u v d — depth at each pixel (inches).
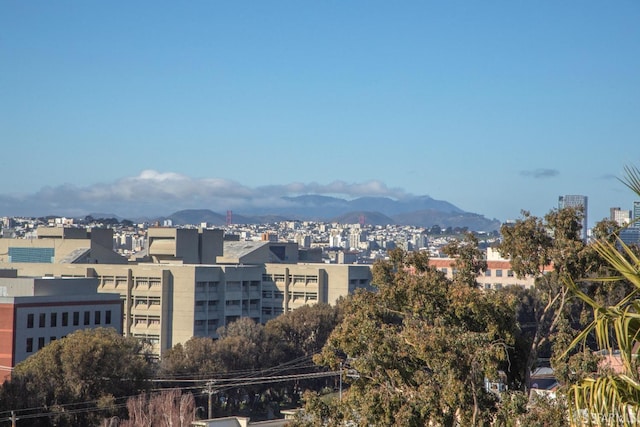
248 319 6525.6
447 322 2164.1
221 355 5762.8
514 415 1868.8
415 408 1956.2
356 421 2159.2
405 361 2090.3
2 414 4013.3
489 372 1900.8
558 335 2036.2
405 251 2433.6
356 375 2559.1
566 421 1817.2
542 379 2915.8
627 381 781.3
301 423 2273.6
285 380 5964.6
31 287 6102.4
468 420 1962.4
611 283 2097.7
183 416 4111.7
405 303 2285.9
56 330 6043.3
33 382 4217.5
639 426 774.5
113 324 6461.6
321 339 6707.7
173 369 5433.1
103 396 4237.2
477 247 2428.6
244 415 5812.0
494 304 2123.5
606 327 770.8
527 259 2257.6
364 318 2279.8
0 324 5777.6
